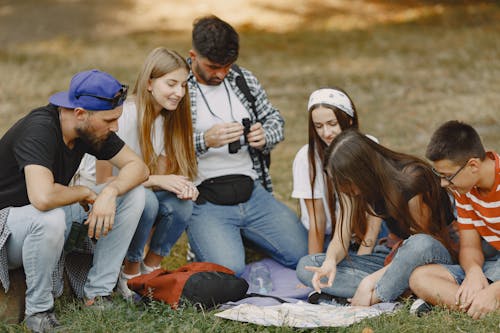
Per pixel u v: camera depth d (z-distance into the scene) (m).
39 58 16.92
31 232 4.33
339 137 4.91
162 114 5.45
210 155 5.86
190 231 5.75
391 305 4.66
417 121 10.76
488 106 11.29
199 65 5.75
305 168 5.77
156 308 4.61
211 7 23.69
